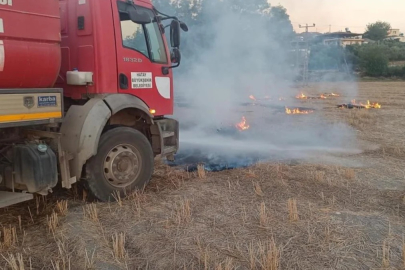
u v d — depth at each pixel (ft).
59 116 14.60
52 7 14.21
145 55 18.86
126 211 16.05
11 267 11.43
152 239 13.53
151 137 20.01
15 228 14.24
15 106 13.09
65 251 12.65
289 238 13.57
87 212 15.90
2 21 12.59
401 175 21.97
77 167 15.96
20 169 14.29
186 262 12.07
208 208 16.33
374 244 13.24
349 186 19.66
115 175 17.26
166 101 20.30
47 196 17.97
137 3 18.66
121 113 19.06
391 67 141.79
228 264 11.51
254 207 16.44
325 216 15.49
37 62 13.73
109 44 17.10
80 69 17.16
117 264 11.96
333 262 12.04
